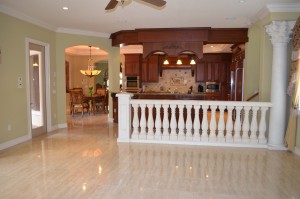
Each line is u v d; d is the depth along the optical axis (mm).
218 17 5199
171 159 4000
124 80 10500
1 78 4453
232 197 2746
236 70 7352
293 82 4148
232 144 4754
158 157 4094
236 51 7477
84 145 4805
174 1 4203
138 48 9648
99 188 2936
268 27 4398
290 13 4289
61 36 6406
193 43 6230
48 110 6090
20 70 4992
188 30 6188
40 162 3820
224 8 4574
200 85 10578
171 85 10844
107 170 3502
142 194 2795
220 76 10039
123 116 5035
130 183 3078
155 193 2822
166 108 4934
